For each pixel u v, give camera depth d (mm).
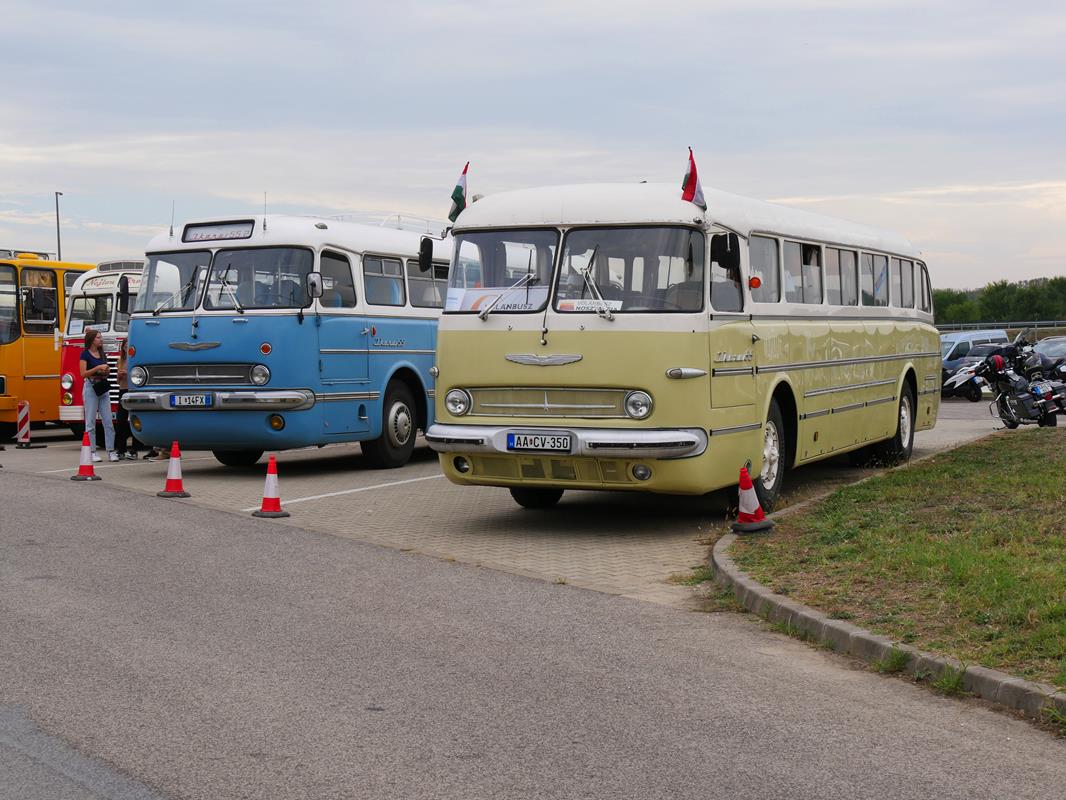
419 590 9305
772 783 5238
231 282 16859
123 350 19906
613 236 11477
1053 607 7383
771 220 13008
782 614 8164
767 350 12594
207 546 11211
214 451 18594
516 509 13680
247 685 6691
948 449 18016
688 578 9727
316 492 15312
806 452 13766
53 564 10266
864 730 5973
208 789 5125
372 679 6832
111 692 6543
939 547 9547
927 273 18812
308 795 5062
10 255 24953
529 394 11562
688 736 5867
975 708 6332
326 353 16906
